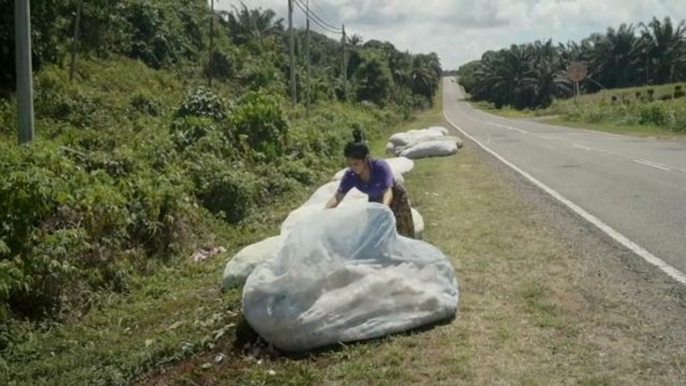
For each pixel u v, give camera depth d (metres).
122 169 9.45
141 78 29.27
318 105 38.84
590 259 6.16
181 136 12.51
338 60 66.69
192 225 9.24
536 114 59.53
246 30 53.09
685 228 7.32
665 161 14.54
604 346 4.14
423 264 4.86
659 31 75.00
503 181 11.98
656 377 3.70
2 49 20.19
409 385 3.81
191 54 38.19
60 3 25.58
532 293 5.20
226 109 16.36
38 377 5.08
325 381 3.97
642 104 33.81
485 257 6.40
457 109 88.88
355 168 5.42
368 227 4.79
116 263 7.45
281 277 4.55
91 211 7.41
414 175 13.23
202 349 4.84
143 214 8.27
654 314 4.62
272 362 4.42
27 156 7.35
